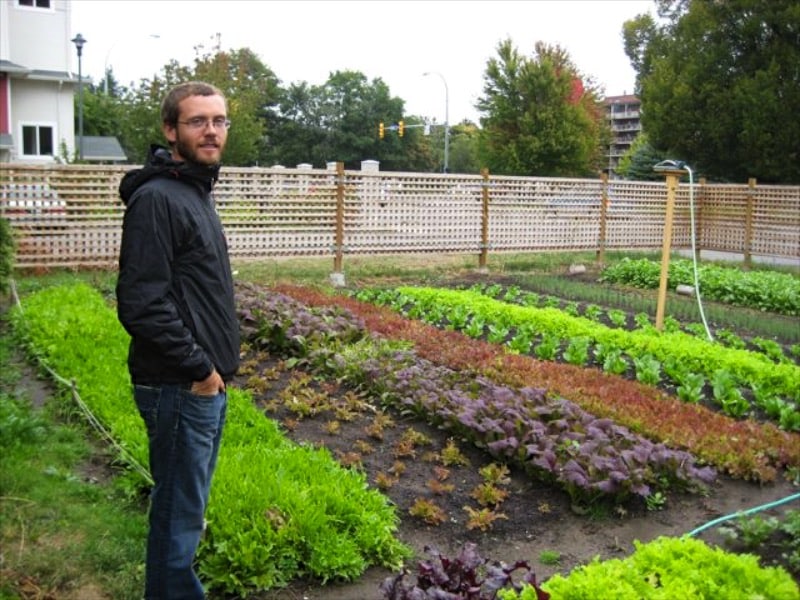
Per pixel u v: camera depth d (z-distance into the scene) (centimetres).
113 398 641
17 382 731
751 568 391
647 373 837
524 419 613
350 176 1527
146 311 307
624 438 582
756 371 839
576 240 1841
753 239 1883
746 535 478
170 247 317
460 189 1664
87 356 765
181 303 324
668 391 820
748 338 1105
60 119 2772
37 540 439
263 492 456
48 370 739
